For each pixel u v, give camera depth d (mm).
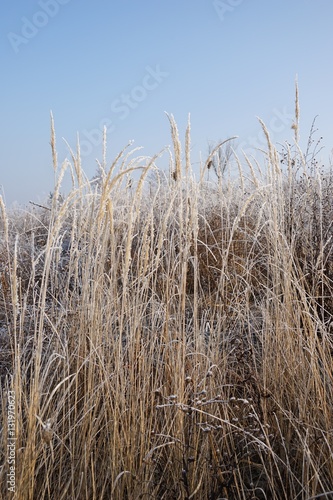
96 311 3037
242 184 4277
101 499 2355
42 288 2525
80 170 3307
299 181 4801
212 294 4406
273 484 2582
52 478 2586
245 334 3684
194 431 2578
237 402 3000
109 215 2947
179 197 3133
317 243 4371
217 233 5262
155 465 2537
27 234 6156
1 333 3957
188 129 3057
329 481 2547
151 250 3221
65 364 2916
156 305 3393
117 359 2717
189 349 3205
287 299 3410
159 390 2611
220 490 2387
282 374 3115
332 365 3033
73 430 2732
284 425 2965
